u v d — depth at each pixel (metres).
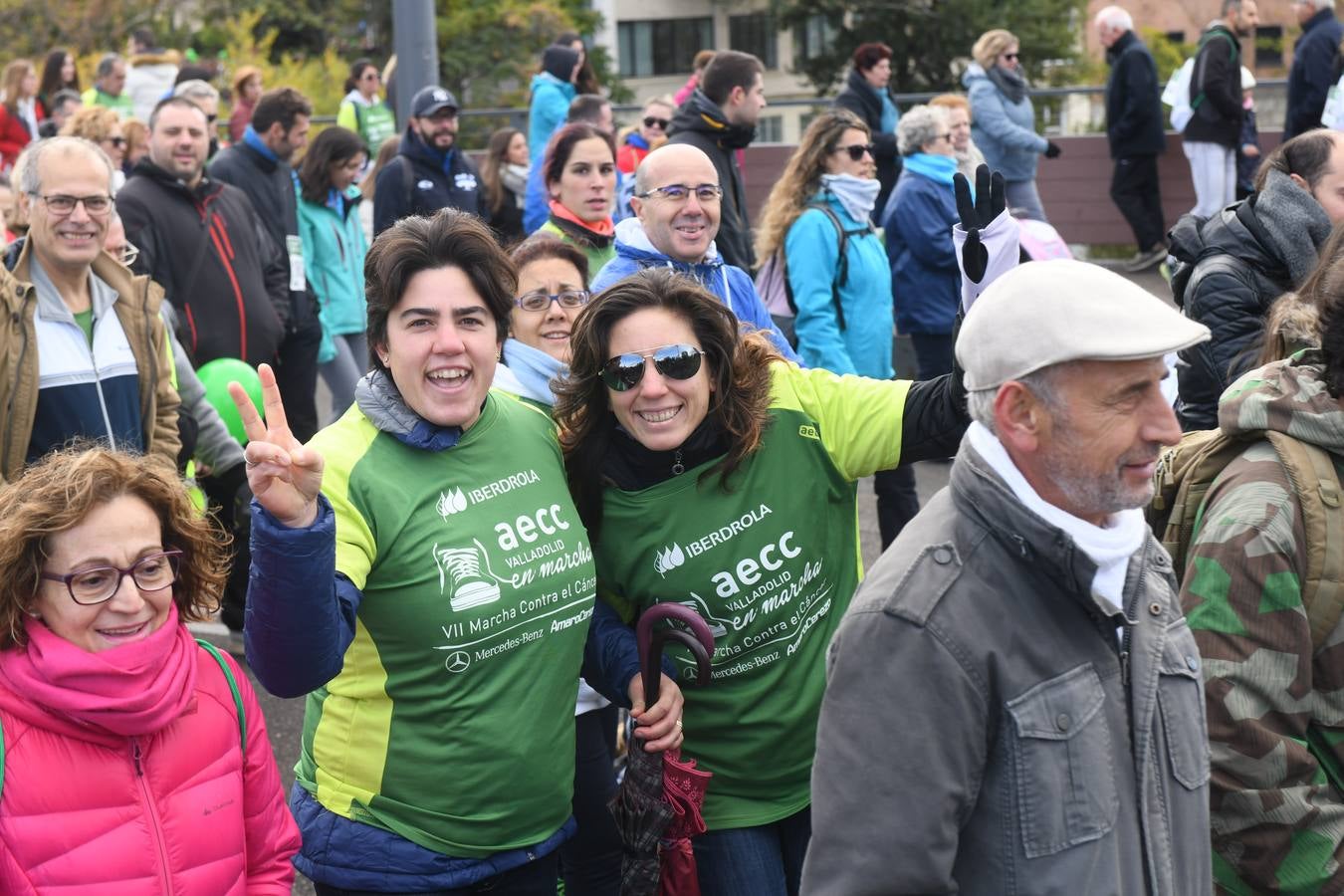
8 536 2.44
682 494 3.07
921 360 7.44
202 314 6.55
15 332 4.41
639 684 3.09
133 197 6.45
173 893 2.51
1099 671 2.15
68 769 2.45
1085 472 2.10
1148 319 2.06
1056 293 2.10
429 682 2.88
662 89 33.03
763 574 3.07
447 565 2.85
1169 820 2.20
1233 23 11.77
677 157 4.60
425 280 2.86
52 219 4.43
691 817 3.00
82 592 2.46
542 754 2.97
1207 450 2.76
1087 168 13.29
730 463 3.04
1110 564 2.13
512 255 4.03
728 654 3.10
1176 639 2.25
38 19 23.64
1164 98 12.26
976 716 2.10
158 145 6.47
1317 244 3.95
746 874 3.14
